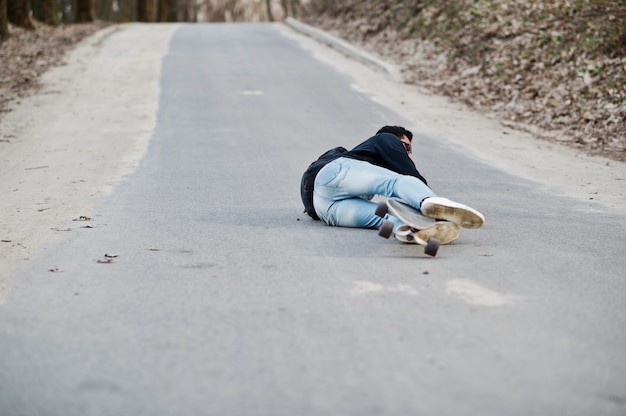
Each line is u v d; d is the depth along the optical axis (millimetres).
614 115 19516
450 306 6230
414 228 7809
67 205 10961
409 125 19734
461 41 28734
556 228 9508
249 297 6516
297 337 5531
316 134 18062
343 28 38375
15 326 5891
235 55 31750
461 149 16844
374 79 26875
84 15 48719
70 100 22797
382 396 4547
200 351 5293
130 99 22797
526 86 23250
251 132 18156
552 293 6633
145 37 38031
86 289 6844
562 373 4898
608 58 22609
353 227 9250
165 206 10836
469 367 4973
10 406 4496
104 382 4801
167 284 6949
